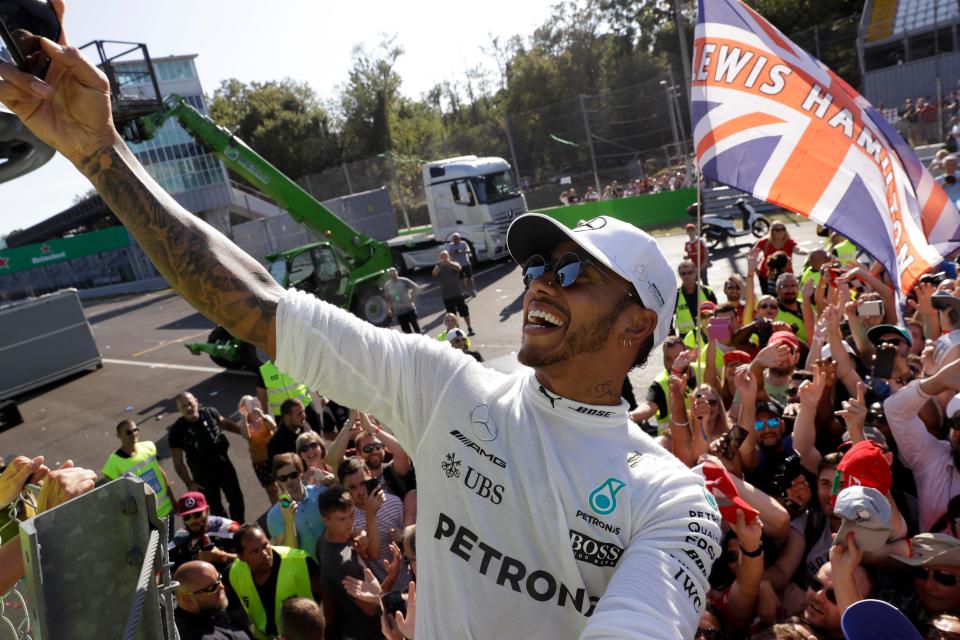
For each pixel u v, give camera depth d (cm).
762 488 364
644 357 106
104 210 3878
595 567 91
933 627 221
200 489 649
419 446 105
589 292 98
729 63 402
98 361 1591
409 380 105
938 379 315
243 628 342
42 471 134
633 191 2636
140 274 3862
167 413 1126
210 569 318
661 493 93
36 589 78
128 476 85
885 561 254
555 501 93
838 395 445
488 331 1266
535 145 3416
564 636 93
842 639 251
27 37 93
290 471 455
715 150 405
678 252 1673
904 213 383
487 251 1942
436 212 2023
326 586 360
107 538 84
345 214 2458
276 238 2506
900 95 2328
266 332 103
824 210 391
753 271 638
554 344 98
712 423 393
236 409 1068
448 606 98
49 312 1509
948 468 320
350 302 1381
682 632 81
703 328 592
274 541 450
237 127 4744
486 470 98
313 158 4584
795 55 386
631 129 3356
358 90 4662
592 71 4475
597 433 97
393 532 401
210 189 3525
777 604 279
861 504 235
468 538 97
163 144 3403
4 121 100
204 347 1229
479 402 102
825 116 384
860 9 3609
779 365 439
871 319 499
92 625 82
